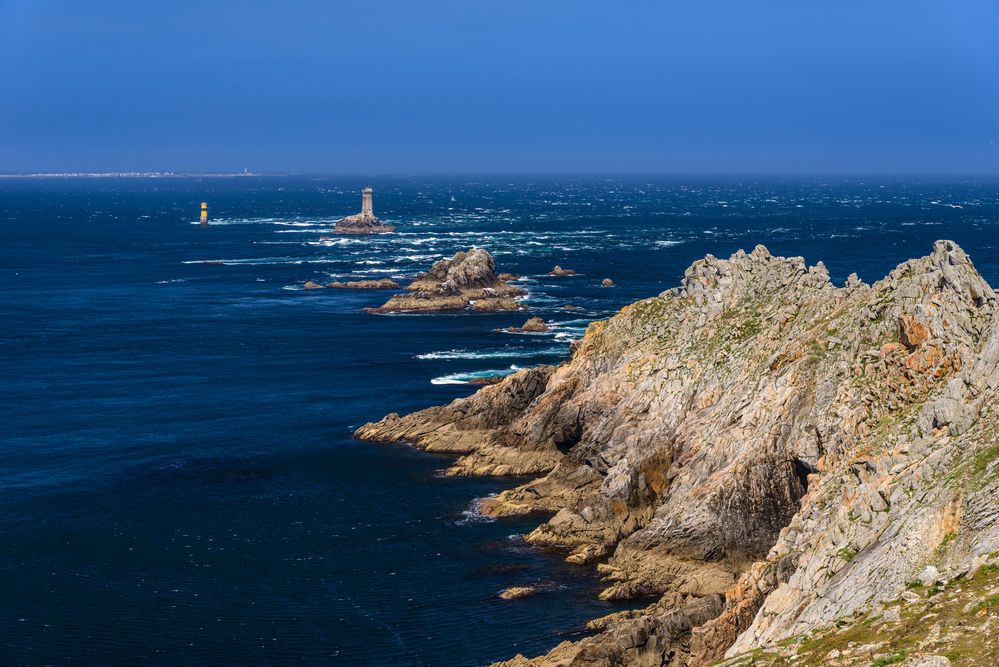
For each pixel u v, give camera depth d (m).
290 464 88.56
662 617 54.16
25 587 65.75
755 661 41.94
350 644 58.06
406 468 87.19
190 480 84.69
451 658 56.22
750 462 67.38
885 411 61.62
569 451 84.38
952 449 48.84
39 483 84.25
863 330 68.38
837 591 45.53
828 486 56.28
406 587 64.81
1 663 56.62
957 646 36.03
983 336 61.12
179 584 66.00
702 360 79.88
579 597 62.88
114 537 73.44
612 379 84.94
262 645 58.19
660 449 75.31
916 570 42.97
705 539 65.81
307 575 66.88
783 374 70.75
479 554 69.56
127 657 57.31
